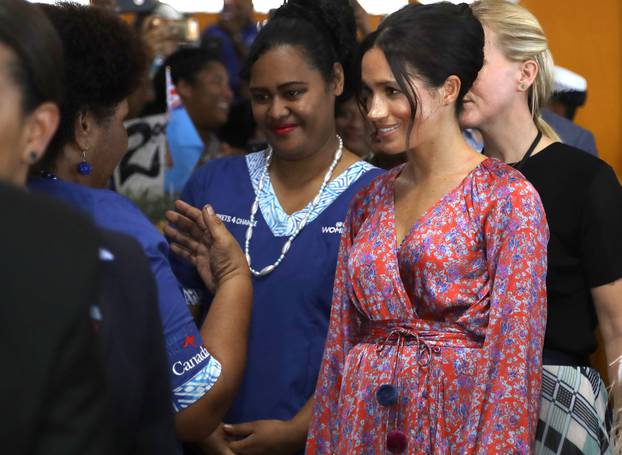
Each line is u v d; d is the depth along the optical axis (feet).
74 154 9.46
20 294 5.31
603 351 13.35
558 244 10.95
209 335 10.98
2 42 6.54
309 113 12.35
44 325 5.29
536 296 9.46
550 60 11.69
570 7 32.14
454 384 9.62
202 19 34.35
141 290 7.18
